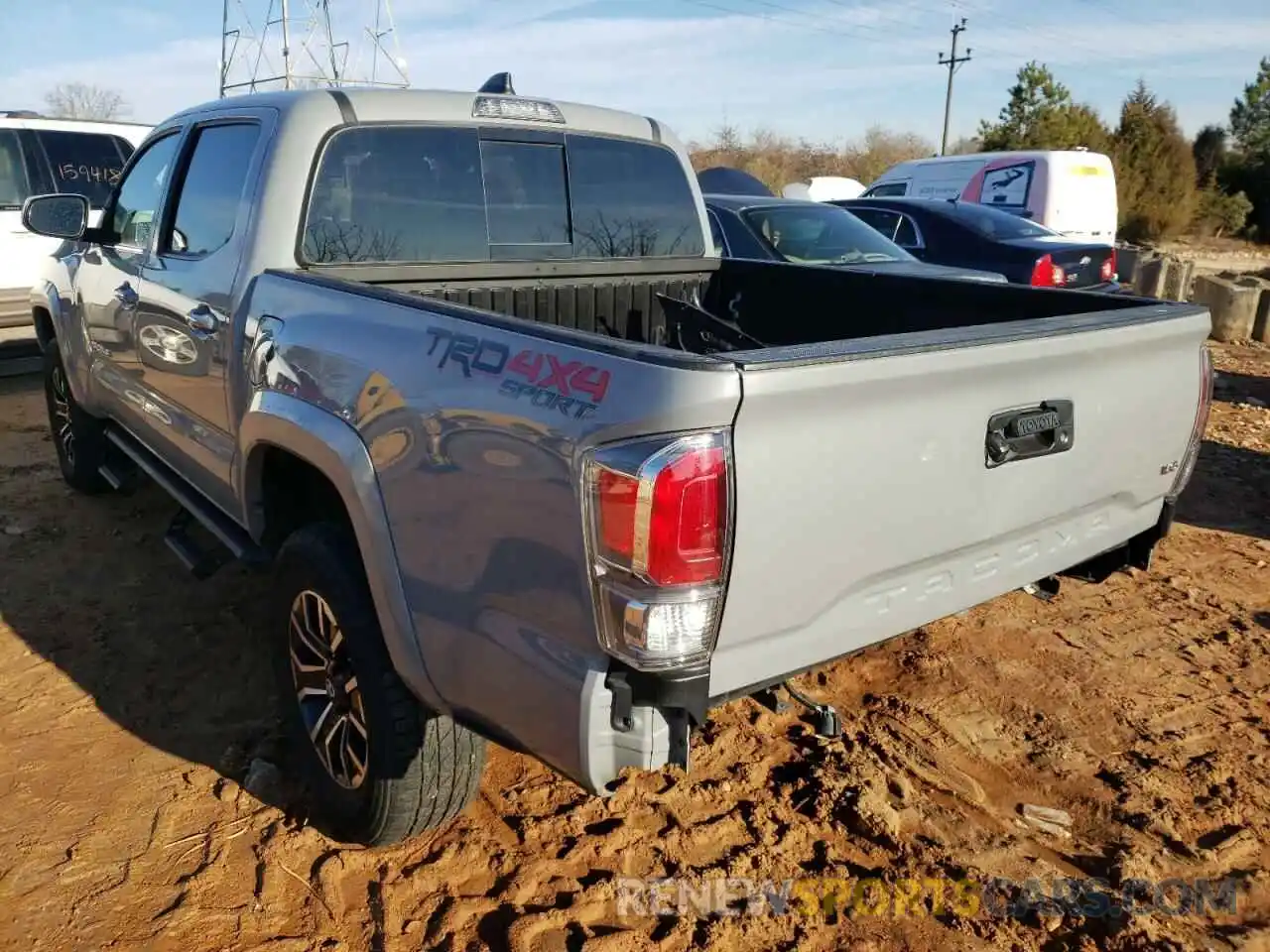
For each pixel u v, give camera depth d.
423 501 2.40
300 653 3.02
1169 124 34.94
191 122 3.98
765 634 2.14
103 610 4.40
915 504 2.32
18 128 8.48
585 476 2.01
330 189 3.34
